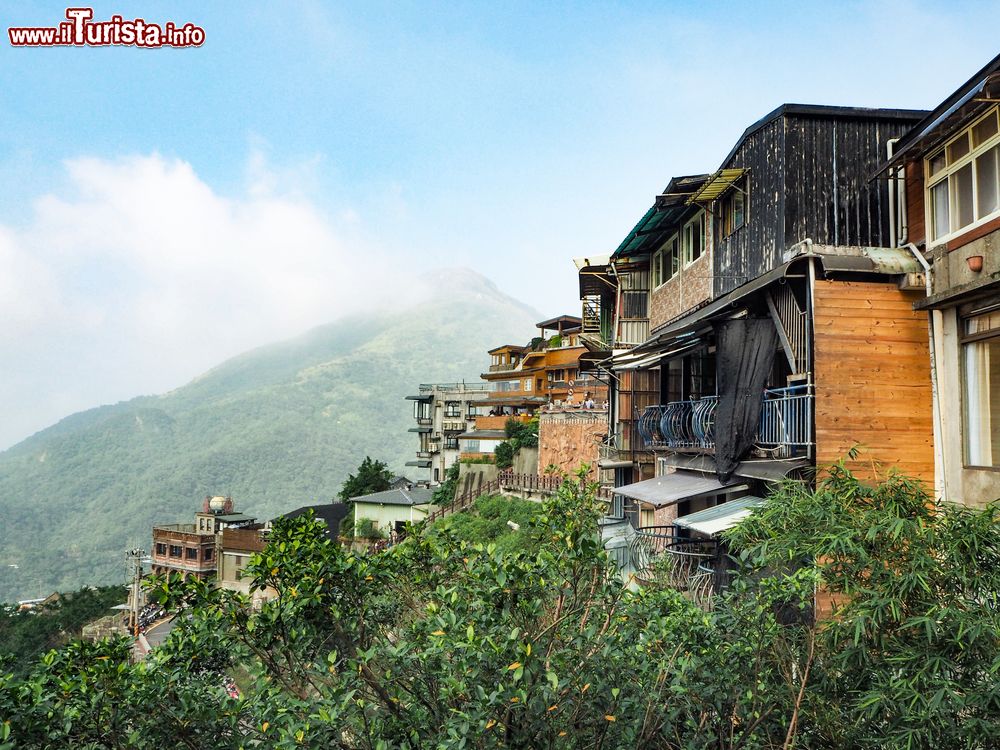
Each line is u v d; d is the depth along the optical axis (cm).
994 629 470
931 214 1041
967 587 520
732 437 1139
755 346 1139
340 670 520
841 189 1220
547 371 5862
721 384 1235
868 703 497
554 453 3734
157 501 19600
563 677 472
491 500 4109
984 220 916
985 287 865
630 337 2097
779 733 570
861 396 997
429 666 486
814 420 988
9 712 430
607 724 491
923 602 518
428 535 609
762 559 588
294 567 512
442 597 498
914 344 1013
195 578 506
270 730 465
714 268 1529
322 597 513
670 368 1798
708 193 1466
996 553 521
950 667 485
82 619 5609
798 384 1101
